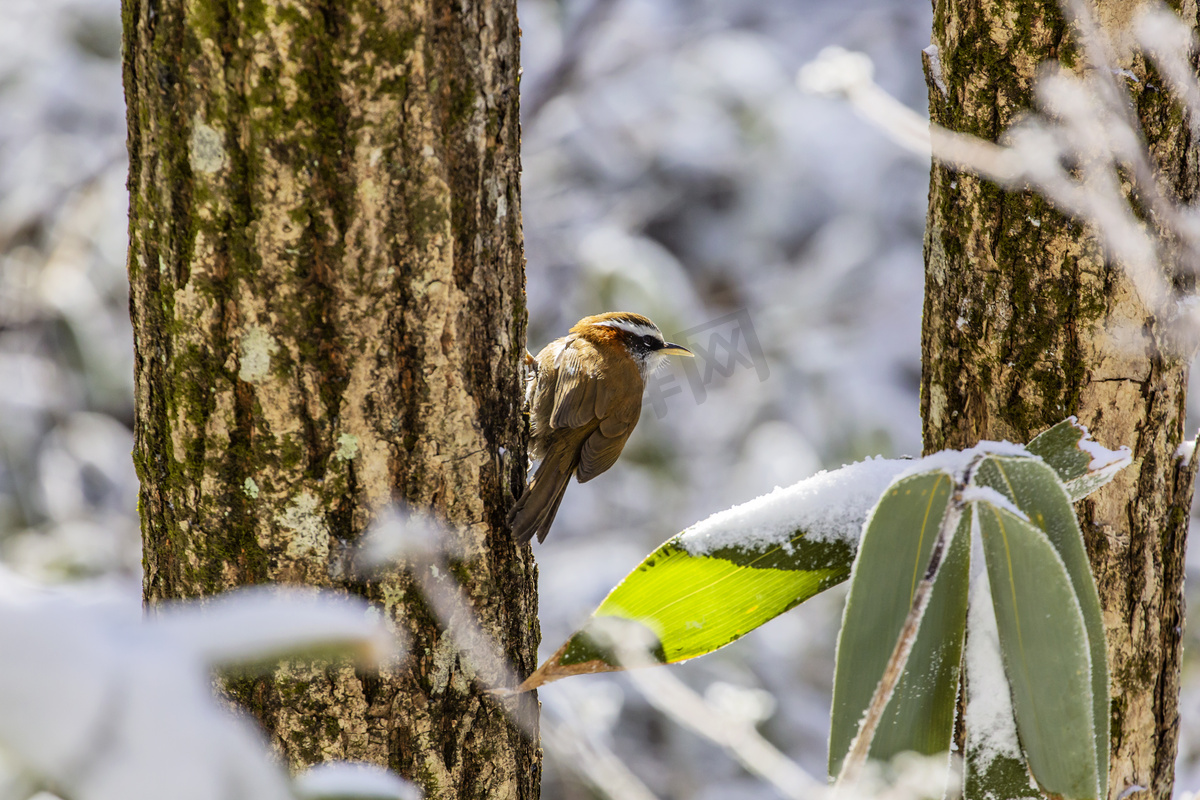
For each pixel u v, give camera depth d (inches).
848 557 174.6
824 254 731.4
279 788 72.1
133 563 577.3
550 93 710.5
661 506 650.2
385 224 169.2
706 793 553.0
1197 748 464.1
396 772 185.8
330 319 170.2
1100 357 214.1
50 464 605.9
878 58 773.9
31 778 67.3
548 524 239.9
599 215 756.6
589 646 174.9
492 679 197.3
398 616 182.7
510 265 193.2
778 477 629.6
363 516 178.2
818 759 566.3
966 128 217.0
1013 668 154.9
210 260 167.2
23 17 661.9
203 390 172.7
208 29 158.2
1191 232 194.2
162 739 65.6
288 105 159.6
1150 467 221.3
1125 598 224.7
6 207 631.8
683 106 762.8
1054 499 157.1
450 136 173.0
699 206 784.3
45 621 65.7
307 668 178.2
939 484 151.8
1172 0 205.9
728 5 802.2
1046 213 210.7
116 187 637.9
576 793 420.8
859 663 154.3
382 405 176.1
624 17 762.8
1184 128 210.2
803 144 741.3
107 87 672.4
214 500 176.4
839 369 657.6
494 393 192.7
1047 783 154.3
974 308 225.0
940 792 157.3
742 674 582.9
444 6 167.9
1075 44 202.4
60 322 628.7
